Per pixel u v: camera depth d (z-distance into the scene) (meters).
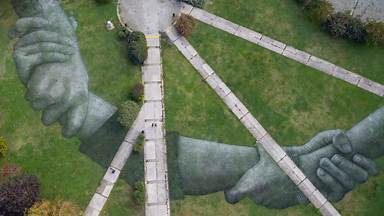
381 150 34.62
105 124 35.41
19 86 36.47
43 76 36.50
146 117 35.56
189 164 34.44
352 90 36.22
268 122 35.47
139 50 36.25
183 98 36.12
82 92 36.19
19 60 37.03
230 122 35.50
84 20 38.22
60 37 37.56
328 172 34.06
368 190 33.75
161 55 37.25
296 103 35.94
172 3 38.62
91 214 33.41
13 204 32.03
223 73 36.81
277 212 33.47
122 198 33.75
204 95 36.25
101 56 37.22
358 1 38.59
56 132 35.34
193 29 37.91
